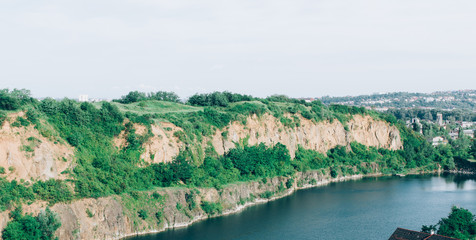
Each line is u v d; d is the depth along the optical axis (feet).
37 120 416.67
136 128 492.95
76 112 456.86
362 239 413.18
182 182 492.95
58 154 408.05
